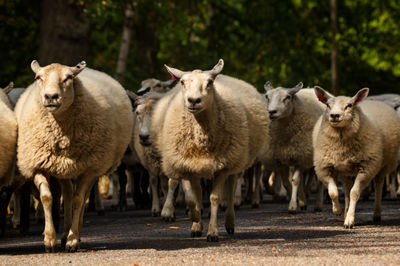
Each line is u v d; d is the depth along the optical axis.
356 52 46.84
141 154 16.89
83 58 31.83
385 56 45.78
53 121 10.29
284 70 44.12
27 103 10.58
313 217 15.65
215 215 11.32
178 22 42.75
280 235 11.98
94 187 18.58
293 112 17.14
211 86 10.72
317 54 45.72
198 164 11.12
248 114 12.14
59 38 31.11
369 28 46.53
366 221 14.42
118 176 20.22
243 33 48.78
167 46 44.16
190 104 10.48
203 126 10.91
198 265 8.67
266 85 18.36
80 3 30.58
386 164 14.23
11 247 11.45
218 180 11.36
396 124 14.28
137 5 32.56
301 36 46.00
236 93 11.74
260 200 22.42
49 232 10.43
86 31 31.78
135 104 16.34
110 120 10.88
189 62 43.03
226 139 11.13
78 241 10.84
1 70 40.28
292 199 16.84
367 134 13.05
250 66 46.06
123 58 33.38
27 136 10.40
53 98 9.80
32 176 10.60
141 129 15.67
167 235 12.50
